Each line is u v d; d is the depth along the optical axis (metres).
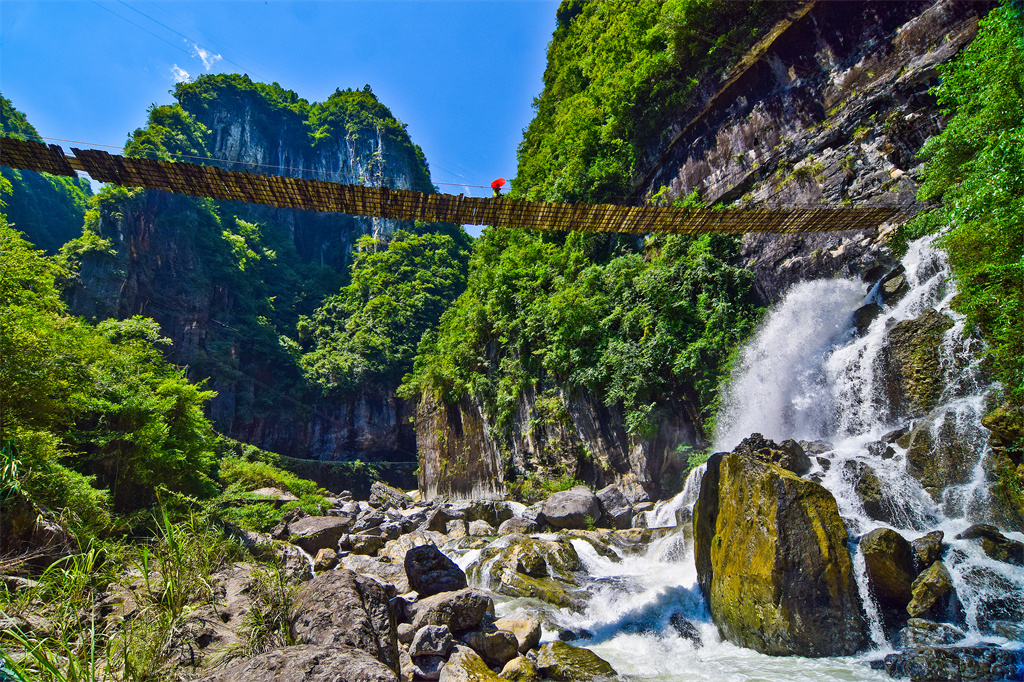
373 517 21.64
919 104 17.73
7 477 8.76
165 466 19.30
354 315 88.56
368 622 6.09
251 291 89.62
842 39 20.75
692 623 8.76
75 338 16.41
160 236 74.81
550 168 37.94
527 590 10.66
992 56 10.79
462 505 24.42
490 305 32.88
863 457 10.80
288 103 131.88
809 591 7.18
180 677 5.23
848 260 17.50
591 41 40.12
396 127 128.50
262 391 77.00
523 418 27.56
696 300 21.56
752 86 24.30
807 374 15.94
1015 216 8.74
